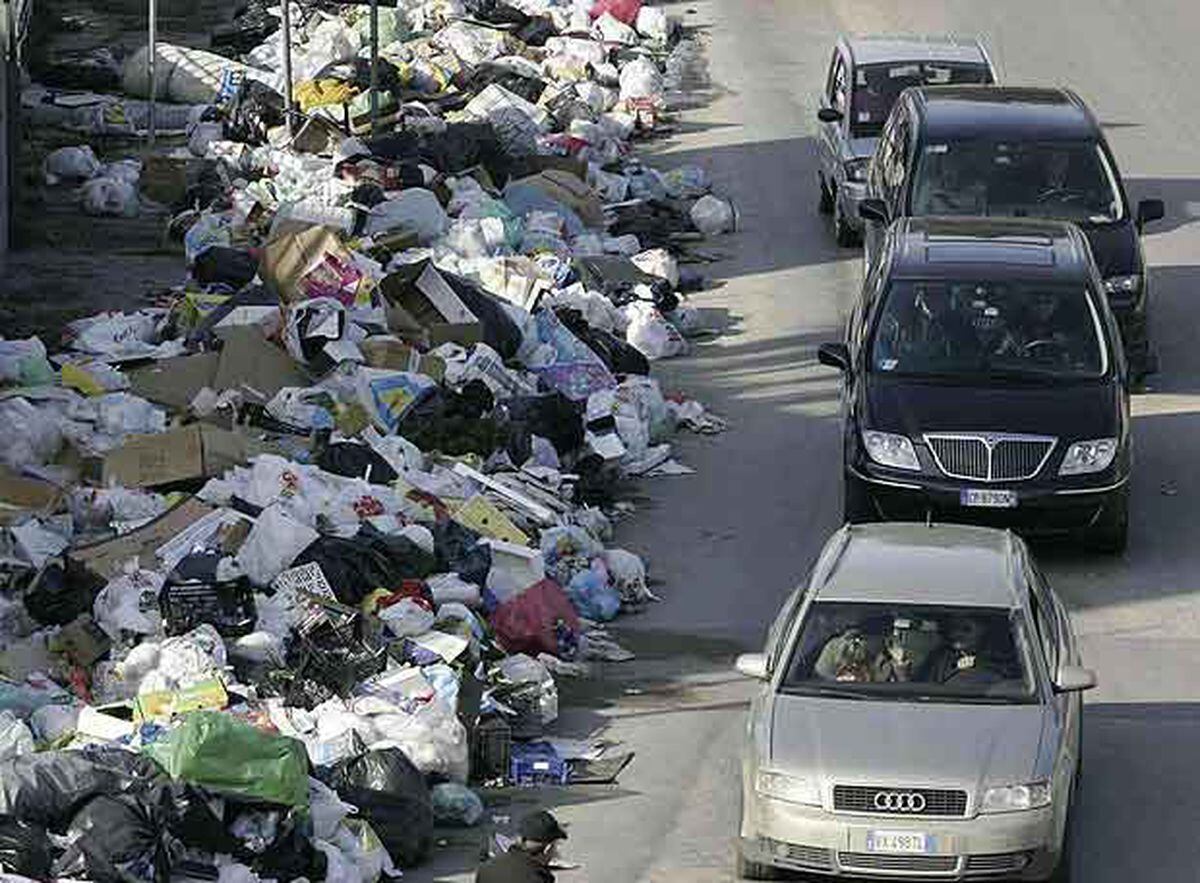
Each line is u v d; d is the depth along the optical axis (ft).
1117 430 158.51
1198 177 266.77
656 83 300.61
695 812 121.90
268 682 125.39
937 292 167.32
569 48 304.91
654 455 180.96
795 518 170.50
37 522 147.74
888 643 116.47
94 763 109.19
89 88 285.23
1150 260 236.22
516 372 186.09
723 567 161.38
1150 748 130.62
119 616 131.54
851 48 254.27
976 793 108.06
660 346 206.59
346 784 115.14
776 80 315.17
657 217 243.19
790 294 226.38
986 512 156.46
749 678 141.08
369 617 133.80
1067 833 110.63
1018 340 164.14
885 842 108.17
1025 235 176.35
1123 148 279.90
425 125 256.52
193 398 171.12
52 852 103.91
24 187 247.70
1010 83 313.73
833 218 249.75
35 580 138.10
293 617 132.26
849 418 163.02
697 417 189.98
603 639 147.33
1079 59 328.08
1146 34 344.49
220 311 182.70
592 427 176.45
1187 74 320.09
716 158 276.82
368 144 242.58
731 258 238.89
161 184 243.19
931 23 350.84
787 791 109.50
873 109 244.22
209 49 308.60
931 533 127.24
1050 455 156.66
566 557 153.17
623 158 270.46
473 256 209.97
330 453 157.58
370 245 204.03
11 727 116.16
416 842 114.32
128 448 155.94
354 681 125.29
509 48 300.81
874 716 112.27
